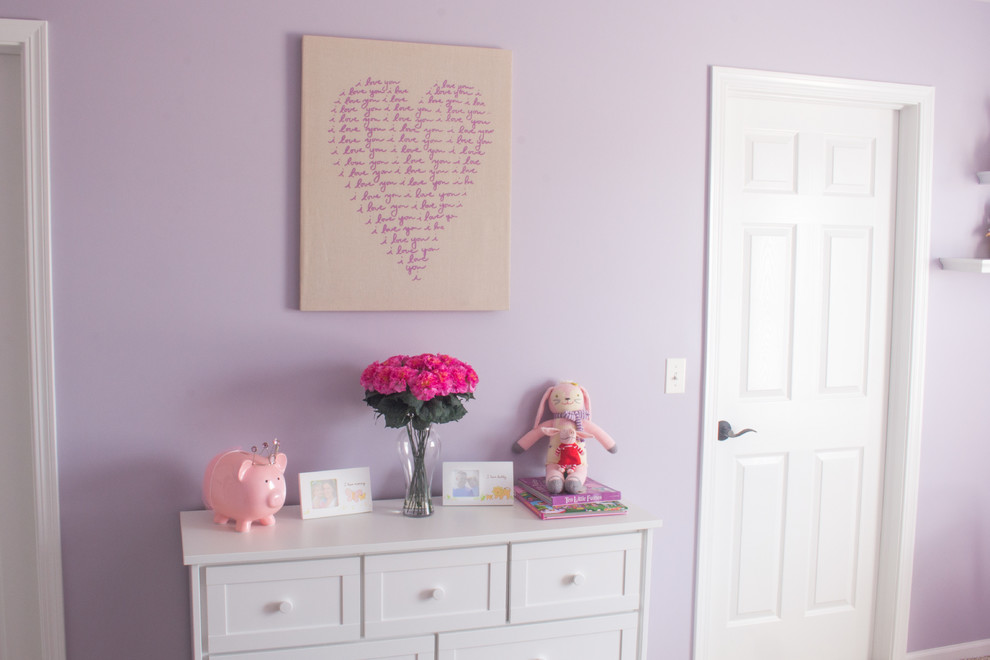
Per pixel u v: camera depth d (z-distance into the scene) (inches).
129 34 70.6
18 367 73.5
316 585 66.0
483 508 76.7
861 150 95.7
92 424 72.4
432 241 78.5
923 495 99.0
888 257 97.9
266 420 76.6
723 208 89.1
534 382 83.7
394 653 68.6
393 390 70.4
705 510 90.0
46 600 72.0
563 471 78.7
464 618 70.1
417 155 77.5
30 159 69.2
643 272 86.4
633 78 84.5
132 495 73.8
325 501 73.0
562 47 82.0
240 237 74.6
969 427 100.3
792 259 94.0
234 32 73.0
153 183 72.1
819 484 97.4
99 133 70.6
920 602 100.3
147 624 75.2
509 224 80.5
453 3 78.4
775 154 92.3
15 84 71.9
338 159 75.5
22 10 68.4
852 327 97.0
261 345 75.9
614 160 84.5
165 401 73.9
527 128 81.5
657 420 88.0
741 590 95.2
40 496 71.3
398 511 75.2
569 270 83.9
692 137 87.0
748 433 93.7
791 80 89.1
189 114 72.5
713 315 88.9
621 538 74.1
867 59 92.4
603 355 85.7
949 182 96.7
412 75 77.0
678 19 85.5
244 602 64.6
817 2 90.0
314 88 74.4
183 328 73.9
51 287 70.3
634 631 75.5
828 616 99.2
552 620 72.9
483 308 80.4
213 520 71.2
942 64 95.4
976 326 99.3
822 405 96.6
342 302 76.7
